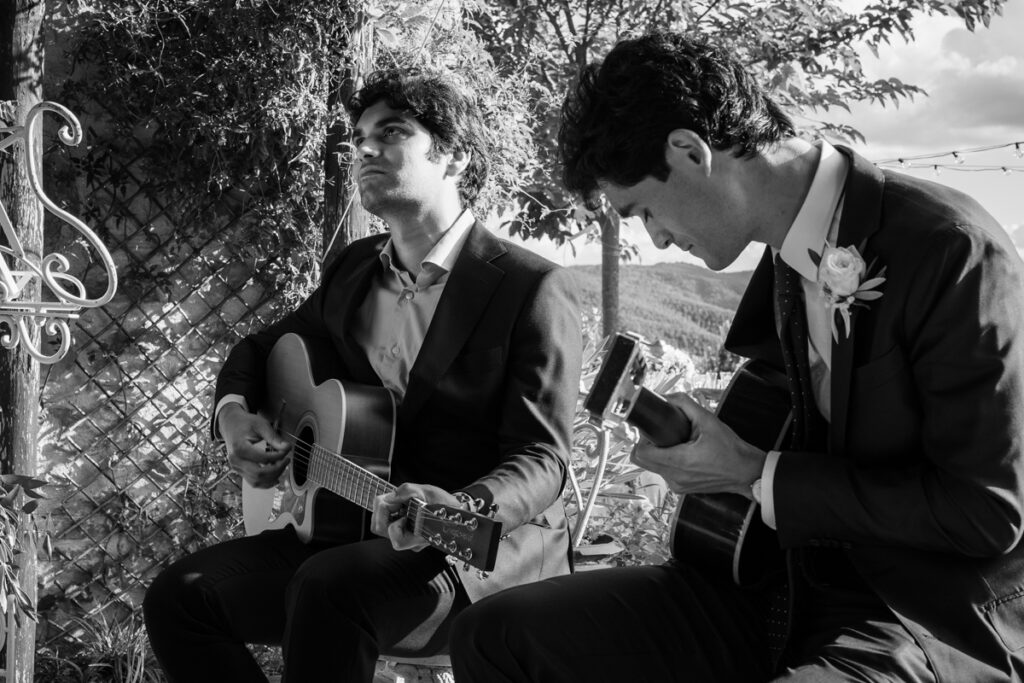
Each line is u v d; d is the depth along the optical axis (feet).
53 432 12.81
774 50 22.90
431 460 8.52
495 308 8.38
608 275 25.13
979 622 5.38
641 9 21.50
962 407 5.24
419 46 13.34
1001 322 5.22
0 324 10.23
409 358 8.86
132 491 13.14
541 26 21.52
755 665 6.29
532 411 8.08
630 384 6.11
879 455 5.65
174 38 12.74
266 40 12.42
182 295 13.26
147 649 12.78
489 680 6.34
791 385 6.16
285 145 12.96
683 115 5.65
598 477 10.92
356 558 7.72
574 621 6.23
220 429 9.55
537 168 16.84
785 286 6.08
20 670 10.11
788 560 5.96
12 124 10.19
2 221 9.17
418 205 8.71
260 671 8.77
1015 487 5.13
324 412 8.80
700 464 6.04
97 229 12.90
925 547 5.40
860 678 5.42
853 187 5.73
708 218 5.92
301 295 13.58
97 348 12.96
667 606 6.37
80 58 12.66
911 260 5.40
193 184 13.10
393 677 10.34
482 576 6.95
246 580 8.45
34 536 9.46
